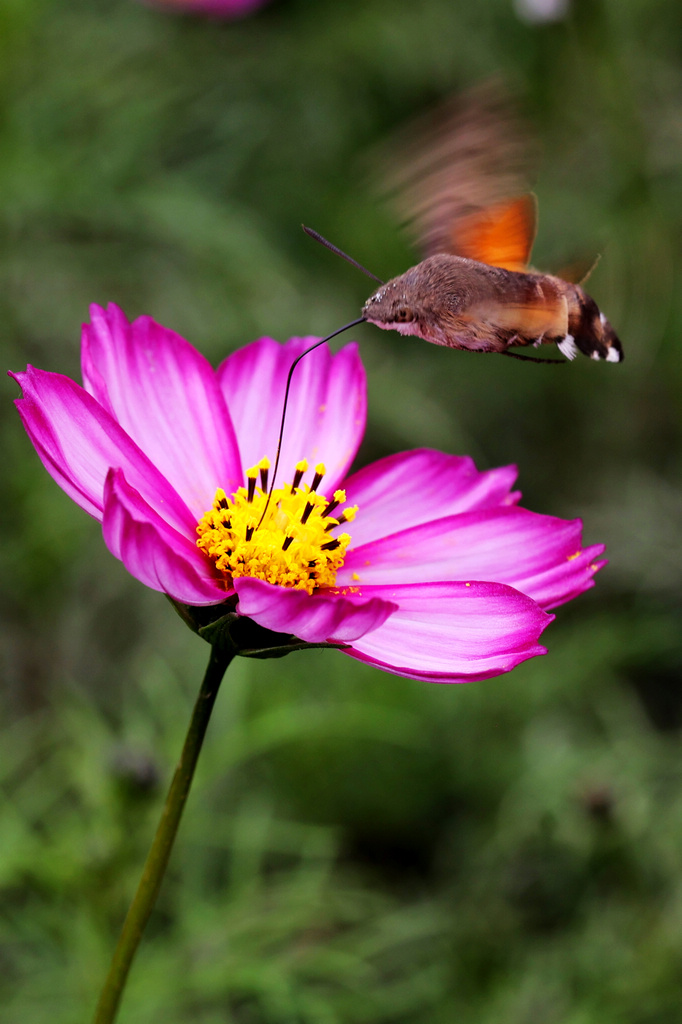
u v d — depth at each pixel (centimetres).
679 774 87
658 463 119
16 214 88
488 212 66
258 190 121
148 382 69
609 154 106
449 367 120
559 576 68
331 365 71
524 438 122
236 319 101
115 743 75
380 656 66
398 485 70
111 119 93
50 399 66
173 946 77
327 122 123
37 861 74
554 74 112
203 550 68
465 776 91
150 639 95
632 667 108
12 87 87
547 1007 80
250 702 83
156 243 99
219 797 88
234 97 114
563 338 66
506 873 87
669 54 113
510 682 93
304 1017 78
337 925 83
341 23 119
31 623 90
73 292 94
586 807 79
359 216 117
